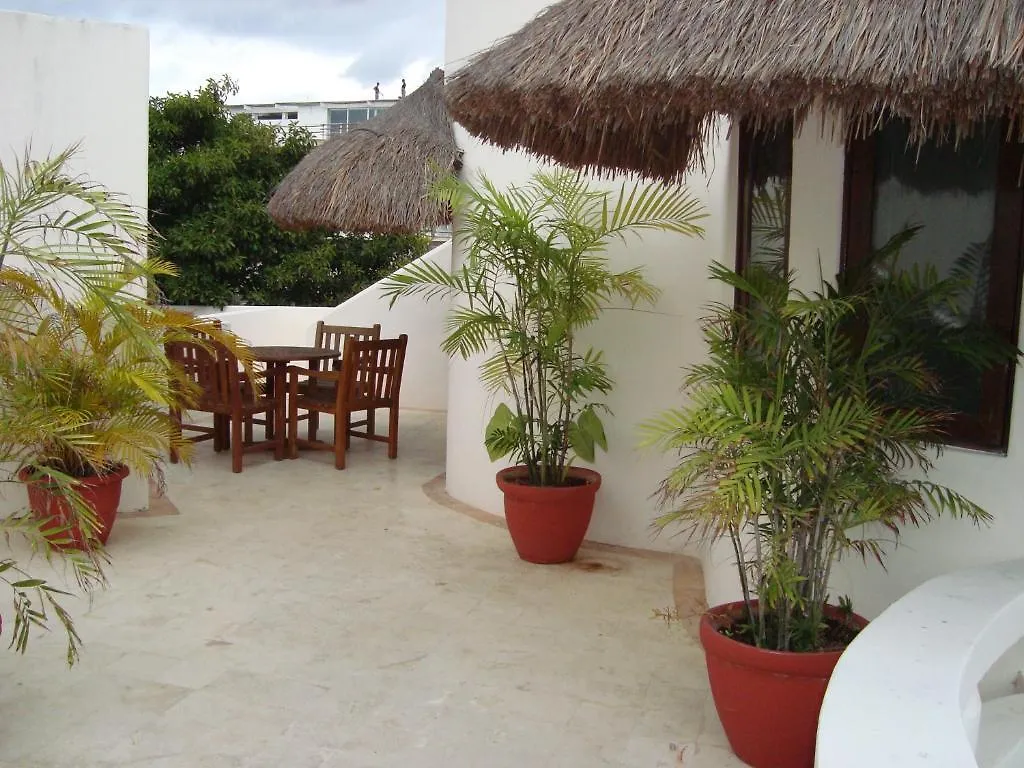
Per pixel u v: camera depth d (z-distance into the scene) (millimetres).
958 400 2799
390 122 5949
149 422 4418
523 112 2658
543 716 2990
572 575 4410
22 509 4797
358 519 5258
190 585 4117
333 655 3422
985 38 1789
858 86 1968
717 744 2830
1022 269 2639
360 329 7746
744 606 2906
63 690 3072
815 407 2625
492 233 4227
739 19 2154
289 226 5910
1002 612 2232
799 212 3148
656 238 4668
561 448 4602
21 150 4688
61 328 4262
